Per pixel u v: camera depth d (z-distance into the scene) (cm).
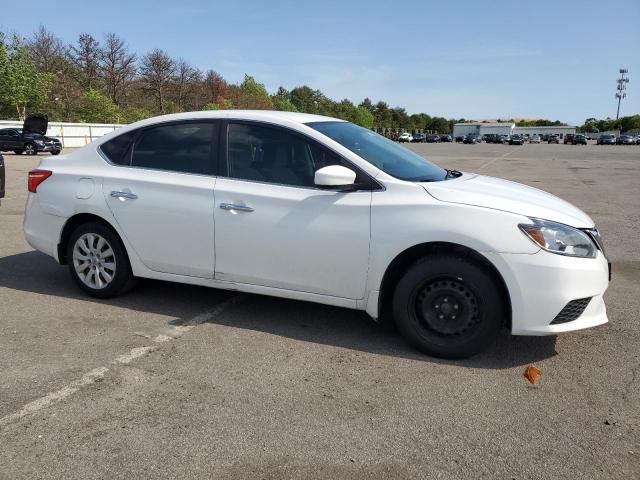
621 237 830
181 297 508
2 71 4356
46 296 508
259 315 466
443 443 285
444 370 368
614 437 291
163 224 452
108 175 478
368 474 260
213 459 270
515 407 321
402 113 15875
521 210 367
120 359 378
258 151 431
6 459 268
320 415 310
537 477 258
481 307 369
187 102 7081
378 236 384
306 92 11912
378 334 429
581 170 2306
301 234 405
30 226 519
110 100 5831
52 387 337
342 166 400
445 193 379
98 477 256
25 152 2931
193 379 351
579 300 366
